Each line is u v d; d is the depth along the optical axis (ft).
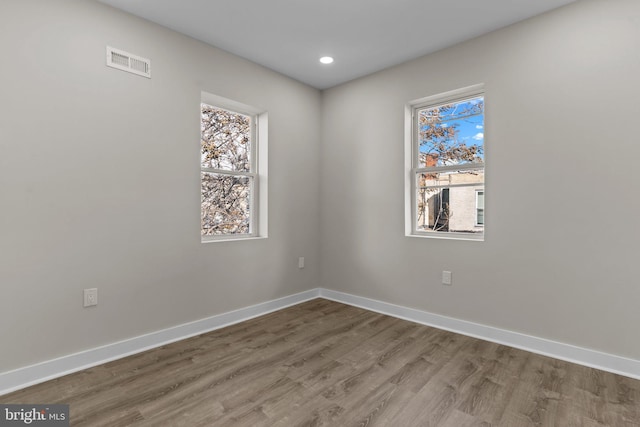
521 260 8.65
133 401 6.20
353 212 12.44
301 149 12.76
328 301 13.00
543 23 8.25
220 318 10.18
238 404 6.13
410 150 11.18
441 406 6.08
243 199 11.37
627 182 7.22
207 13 8.25
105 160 7.82
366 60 10.85
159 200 8.80
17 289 6.67
